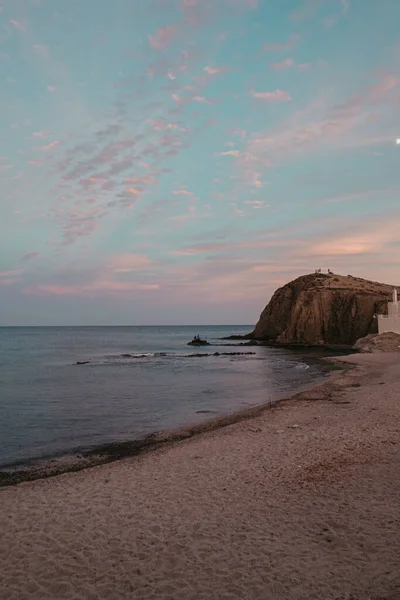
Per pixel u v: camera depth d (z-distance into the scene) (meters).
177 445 13.81
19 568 6.42
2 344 108.31
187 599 5.55
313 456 11.68
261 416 17.69
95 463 12.95
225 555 6.61
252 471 10.69
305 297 87.81
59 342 119.94
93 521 8.04
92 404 23.94
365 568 6.05
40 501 9.17
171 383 33.12
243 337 114.56
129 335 184.38
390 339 58.00
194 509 8.47
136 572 6.24
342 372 34.44
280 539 7.03
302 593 5.55
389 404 18.73
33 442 15.77
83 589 5.84
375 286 97.69
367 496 8.67
